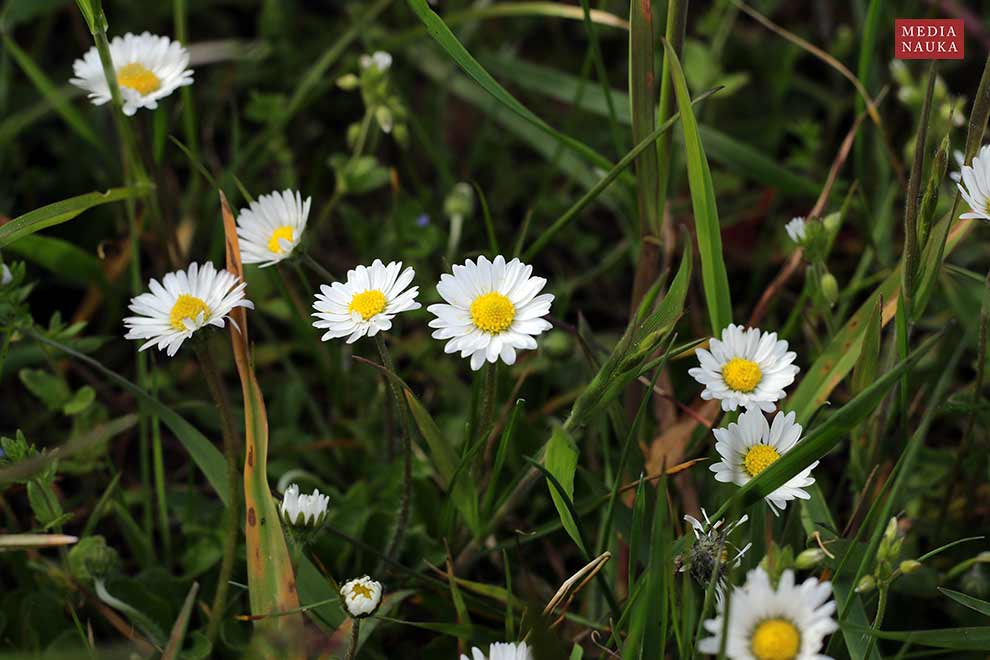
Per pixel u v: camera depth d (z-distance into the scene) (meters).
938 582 0.46
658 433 0.49
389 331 0.54
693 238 0.54
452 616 0.47
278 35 0.62
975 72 0.62
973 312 0.51
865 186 0.58
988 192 0.43
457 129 0.63
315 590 0.44
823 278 0.47
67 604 0.46
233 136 0.57
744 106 0.63
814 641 0.38
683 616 0.42
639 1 0.46
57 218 0.47
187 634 0.46
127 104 0.49
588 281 0.58
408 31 0.59
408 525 0.48
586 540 0.47
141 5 0.63
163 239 0.53
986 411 0.47
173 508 0.50
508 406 0.50
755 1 0.66
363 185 0.54
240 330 0.43
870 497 0.46
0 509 0.50
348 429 0.52
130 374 0.55
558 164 0.58
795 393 0.46
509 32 0.66
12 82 0.60
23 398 0.54
